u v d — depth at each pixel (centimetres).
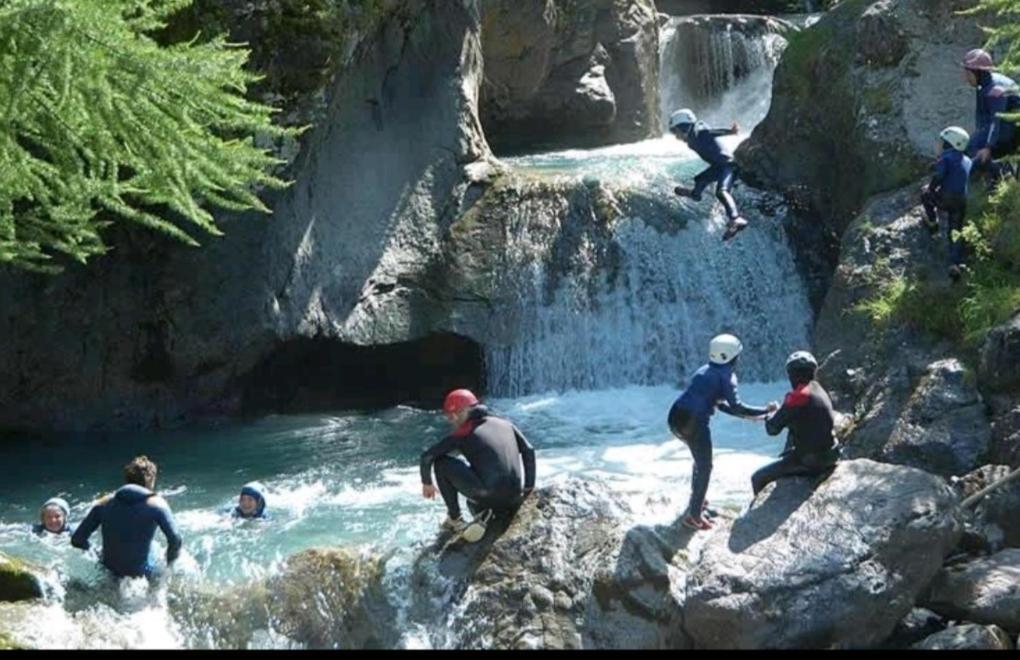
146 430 1761
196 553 1236
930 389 1328
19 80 827
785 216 1886
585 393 1811
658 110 2652
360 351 1822
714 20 2631
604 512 1130
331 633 1109
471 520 1145
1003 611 1035
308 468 1557
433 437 1681
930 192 1488
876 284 1519
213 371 1770
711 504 1221
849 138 1805
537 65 2414
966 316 1394
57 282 1744
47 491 1520
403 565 1122
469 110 1959
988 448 1277
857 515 1053
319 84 1788
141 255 1755
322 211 1822
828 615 1005
